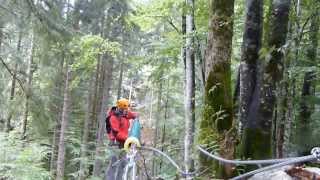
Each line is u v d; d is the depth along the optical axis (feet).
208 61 21.81
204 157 20.53
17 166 42.01
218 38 21.62
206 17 39.04
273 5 19.48
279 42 19.38
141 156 19.88
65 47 45.24
